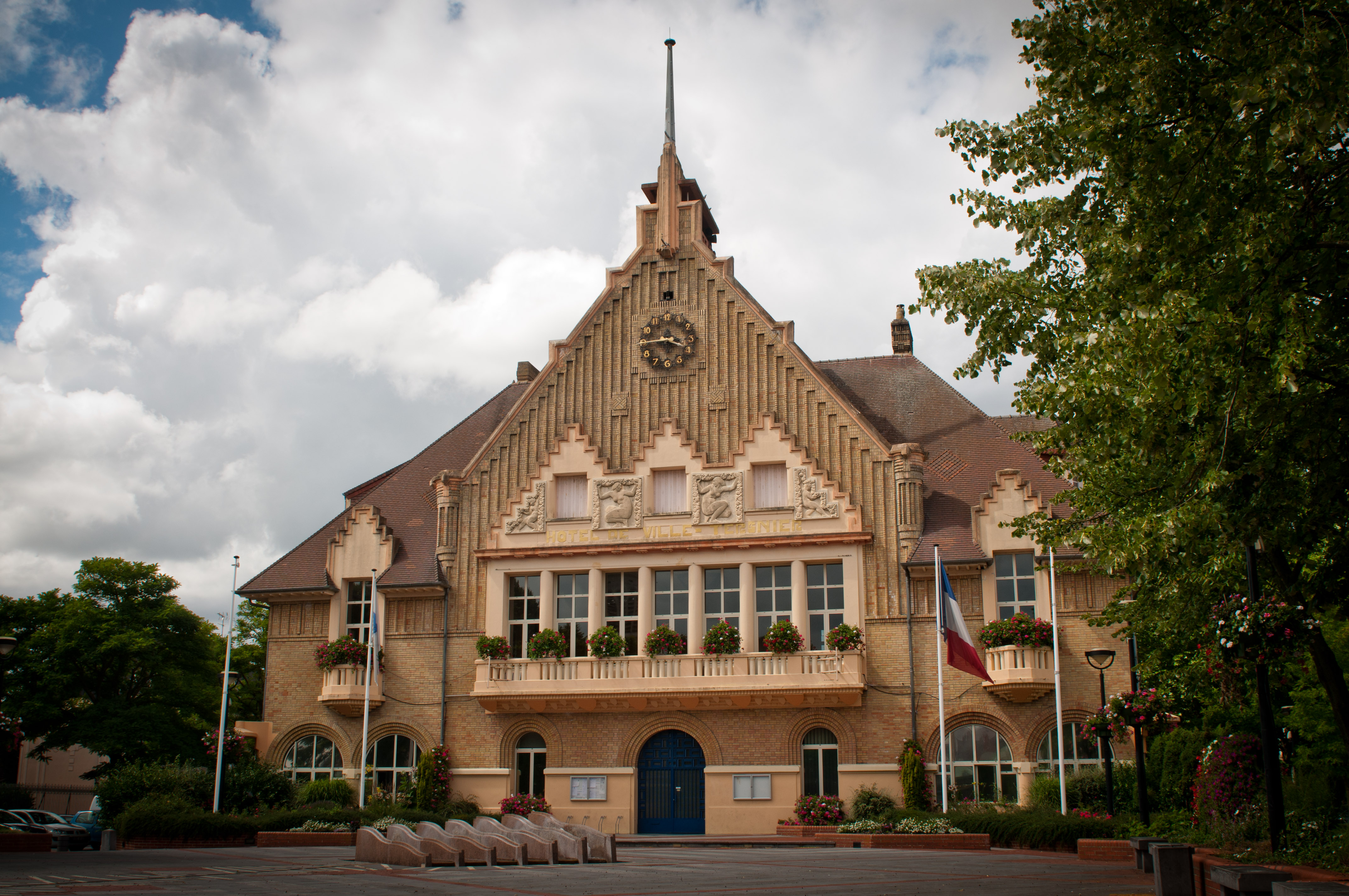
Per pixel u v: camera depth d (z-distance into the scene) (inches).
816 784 1451.8
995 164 760.3
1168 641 971.9
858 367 1818.4
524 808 1485.0
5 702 2162.9
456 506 1643.7
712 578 1544.0
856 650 1434.5
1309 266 551.8
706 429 1599.4
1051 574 1243.2
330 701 1555.1
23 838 973.2
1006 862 850.1
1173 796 1165.1
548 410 1659.7
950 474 1572.3
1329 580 688.4
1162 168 579.8
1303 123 513.7
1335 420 565.9
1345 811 677.3
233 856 890.7
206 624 2437.3
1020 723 1392.7
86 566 2309.3
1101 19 608.4
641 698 1489.9
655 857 944.3
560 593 1594.5
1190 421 613.3
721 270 1651.1
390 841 808.3
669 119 1749.5
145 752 2135.8
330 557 1651.1
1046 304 805.9
